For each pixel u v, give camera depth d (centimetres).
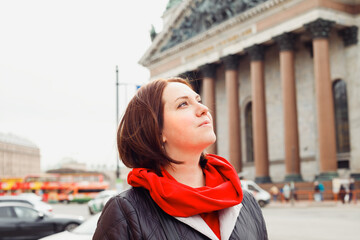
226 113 6119
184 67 6203
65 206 6500
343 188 3859
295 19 4631
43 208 2544
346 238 1720
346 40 4728
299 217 2762
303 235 1853
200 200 193
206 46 5819
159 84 223
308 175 5022
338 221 2412
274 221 2536
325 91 4294
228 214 207
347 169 4634
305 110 5166
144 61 6950
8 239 1859
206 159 229
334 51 4862
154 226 193
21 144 17625
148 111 213
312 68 5147
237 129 5350
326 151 4216
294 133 4566
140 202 199
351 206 3578
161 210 198
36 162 18775
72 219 1952
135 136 215
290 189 4416
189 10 6228
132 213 194
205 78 5831
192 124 212
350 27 4666
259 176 4862
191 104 219
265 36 4962
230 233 204
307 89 5175
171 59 6494
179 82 236
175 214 193
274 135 5491
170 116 214
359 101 4603
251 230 217
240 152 5328
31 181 8162
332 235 1823
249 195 241
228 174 215
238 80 6028
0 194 8256
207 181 218
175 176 221
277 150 5441
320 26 4412
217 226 208
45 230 1914
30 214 1919
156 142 212
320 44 4388
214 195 201
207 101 5772
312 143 5053
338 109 4869
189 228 195
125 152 222
